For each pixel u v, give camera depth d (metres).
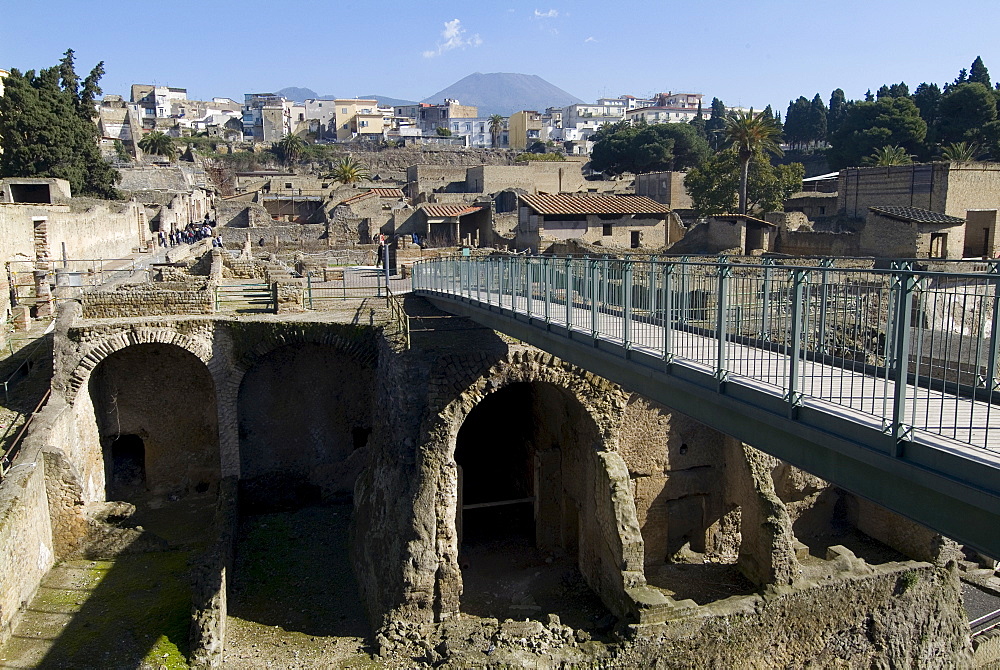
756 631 19.20
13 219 33.50
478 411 29.53
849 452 8.43
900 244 45.34
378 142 134.00
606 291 15.16
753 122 60.19
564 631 18.61
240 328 26.83
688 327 13.71
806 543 24.81
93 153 58.69
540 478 23.97
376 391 24.94
